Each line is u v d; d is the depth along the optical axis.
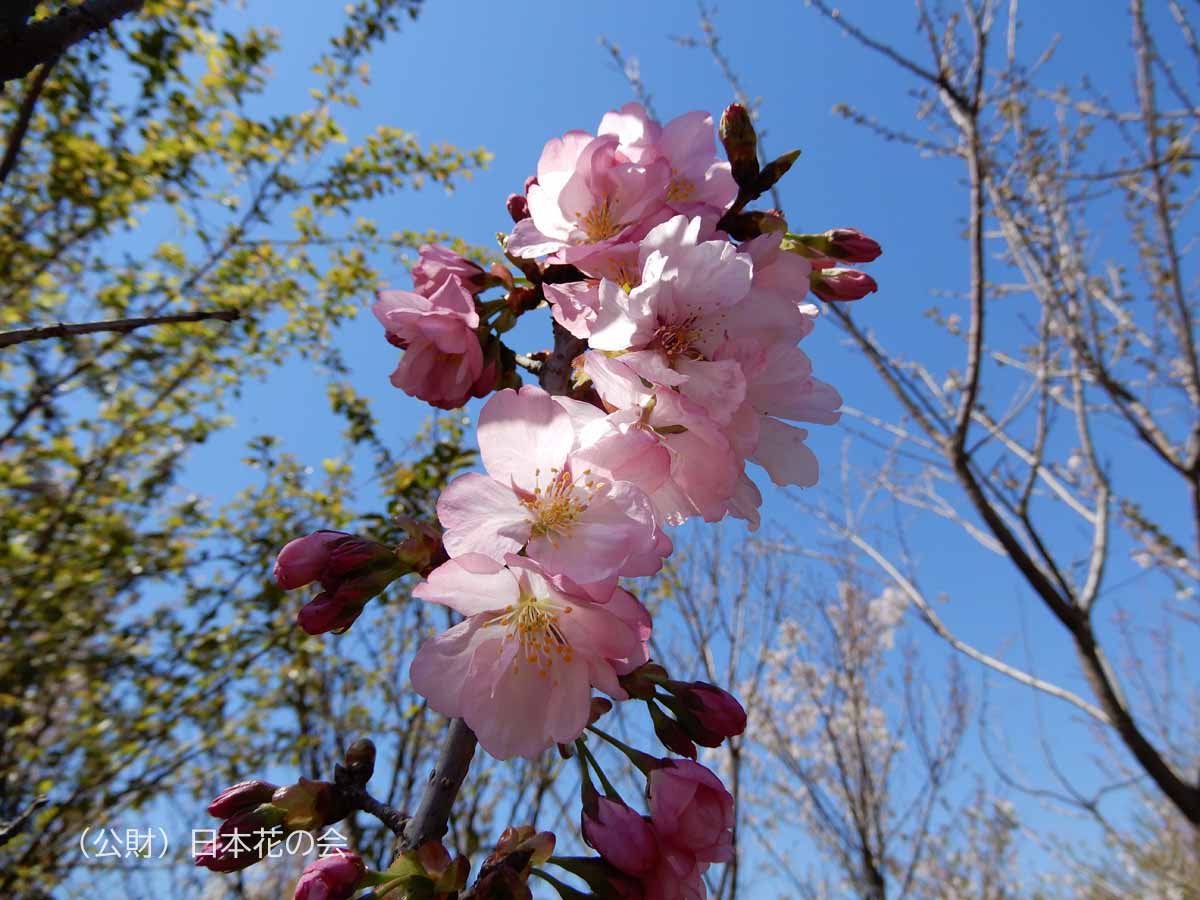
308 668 6.44
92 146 6.48
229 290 7.62
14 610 6.34
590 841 1.32
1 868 5.54
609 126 1.75
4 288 7.03
